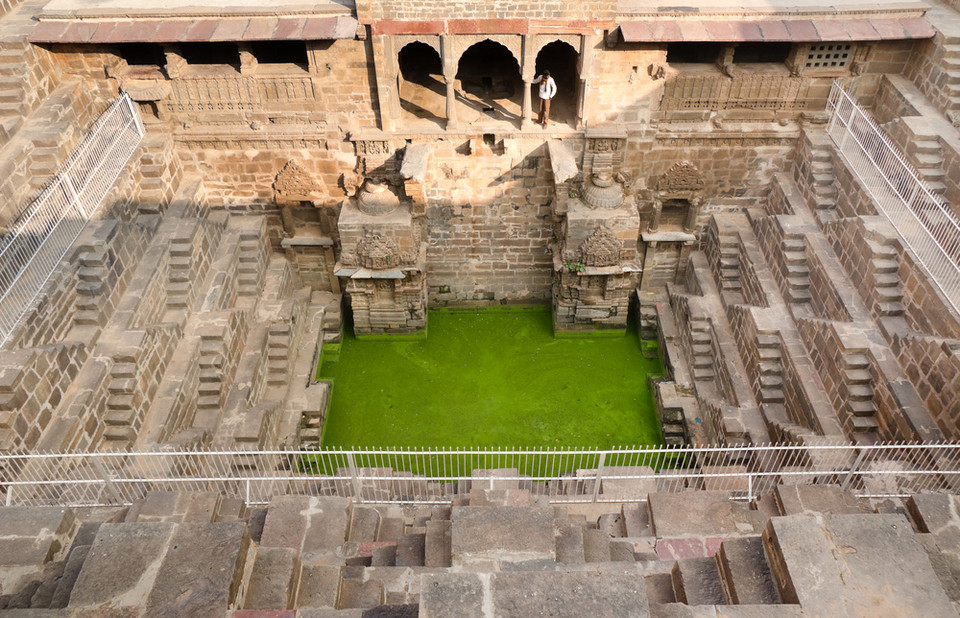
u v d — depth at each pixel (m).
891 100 19.38
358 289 22.11
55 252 15.97
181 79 19.34
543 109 19.89
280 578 8.23
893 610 7.19
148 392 16.58
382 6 17.89
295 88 19.62
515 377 22.17
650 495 12.24
